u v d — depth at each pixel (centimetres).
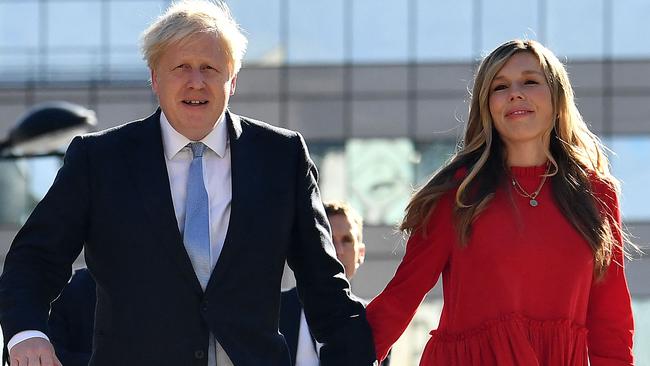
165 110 670
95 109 3303
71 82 3306
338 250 948
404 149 3209
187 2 675
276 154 689
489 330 708
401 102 3219
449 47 3216
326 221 701
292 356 902
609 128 3164
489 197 718
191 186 671
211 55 661
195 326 655
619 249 733
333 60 3247
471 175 724
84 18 3309
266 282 671
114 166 668
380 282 3073
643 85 3164
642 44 3173
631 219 3108
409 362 2789
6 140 1444
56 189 666
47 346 629
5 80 3303
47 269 661
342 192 3206
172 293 655
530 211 721
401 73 3225
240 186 672
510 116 725
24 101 3300
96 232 666
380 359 746
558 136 739
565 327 707
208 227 666
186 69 661
